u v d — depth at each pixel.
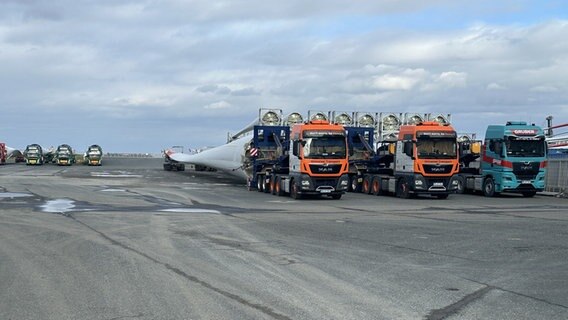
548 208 23.42
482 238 13.95
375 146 34.06
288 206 23.66
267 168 31.92
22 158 97.81
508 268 10.09
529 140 29.73
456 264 10.44
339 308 7.31
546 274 9.57
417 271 9.76
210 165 49.88
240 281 8.88
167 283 8.74
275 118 35.19
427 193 28.48
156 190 32.50
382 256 11.26
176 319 6.83
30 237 13.67
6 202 23.55
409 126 29.12
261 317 6.90
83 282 8.82
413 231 15.29
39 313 7.11
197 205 23.41
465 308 7.35
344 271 9.71
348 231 15.23
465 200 28.08
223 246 12.43
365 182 32.66
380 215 19.92
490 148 30.72
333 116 36.53
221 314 7.04
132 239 13.40
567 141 40.53
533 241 13.46
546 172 33.09
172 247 12.25
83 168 71.56
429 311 7.20
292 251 11.81
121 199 25.73
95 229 15.22
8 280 8.97
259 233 14.70
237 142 42.41
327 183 27.27
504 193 33.06
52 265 10.19
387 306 7.43
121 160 111.94
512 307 7.41
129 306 7.42
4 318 6.89
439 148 28.20
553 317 6.96
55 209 20.80
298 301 7.66
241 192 32.41
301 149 27.19
